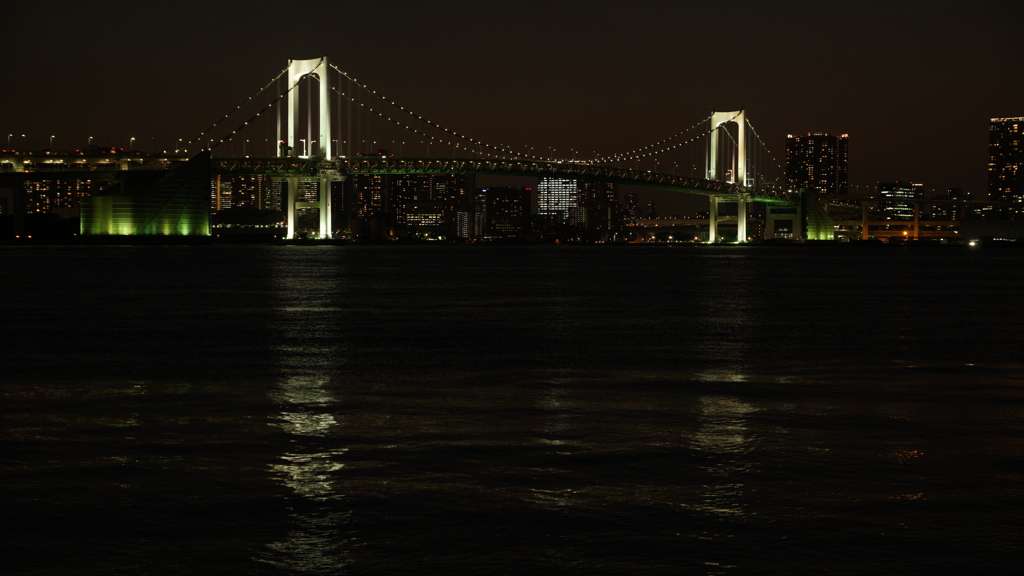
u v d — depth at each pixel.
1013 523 9.47
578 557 8.59
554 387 18.45
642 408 15.91
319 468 11.58
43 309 40.34
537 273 84.62
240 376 20.08
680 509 9.91
